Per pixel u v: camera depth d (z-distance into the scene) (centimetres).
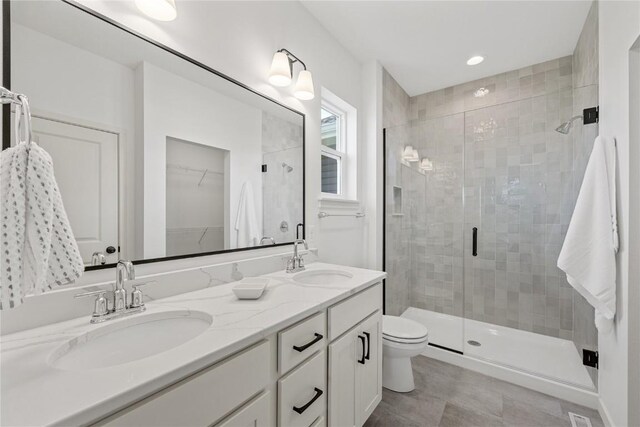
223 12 139
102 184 98
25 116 61
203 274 124
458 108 298
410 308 303
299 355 97
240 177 147
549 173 233
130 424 53
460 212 275
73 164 91
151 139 111
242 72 148
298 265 166
